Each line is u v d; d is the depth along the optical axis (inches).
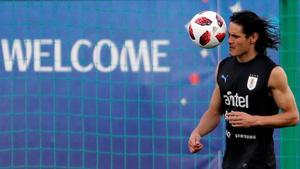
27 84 1035.9
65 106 1035.3
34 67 1034.7
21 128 1039.0
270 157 764.0
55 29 1033.5
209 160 1019.3
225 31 868.0
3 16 1032.2
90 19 1029.8
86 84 1031.6
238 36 747.4
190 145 794.2
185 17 1019.3
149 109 1025.5
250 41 752.3
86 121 1032.8
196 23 861.8
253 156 757.9
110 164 1032.2
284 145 1016.2
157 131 1025.5
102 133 1031.6
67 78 1033.5
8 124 1040.2
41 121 1037.8
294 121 749.3
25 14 1037.2
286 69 1010.1
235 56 762.2
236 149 769.6
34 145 1039.0
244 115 741.9
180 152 1023.6
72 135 1035.9
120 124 1028.5
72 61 1032.2
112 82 1027.9
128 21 1025.5
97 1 1027.9
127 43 1025.5
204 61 1017.5
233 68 765.3
